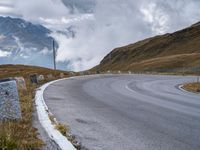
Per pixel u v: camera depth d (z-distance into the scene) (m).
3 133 6.91
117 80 43.25
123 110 14.72
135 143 8.60
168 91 28.50
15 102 9.55
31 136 7.99
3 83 9.23
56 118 11.94
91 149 7.87
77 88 26.84
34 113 12.08
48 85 28.56
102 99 19.12
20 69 86.62
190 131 10.37
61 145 7.55
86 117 12.45
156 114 13.82
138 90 27.67
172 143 8.71
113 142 8.64
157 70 156.62
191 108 16.50
